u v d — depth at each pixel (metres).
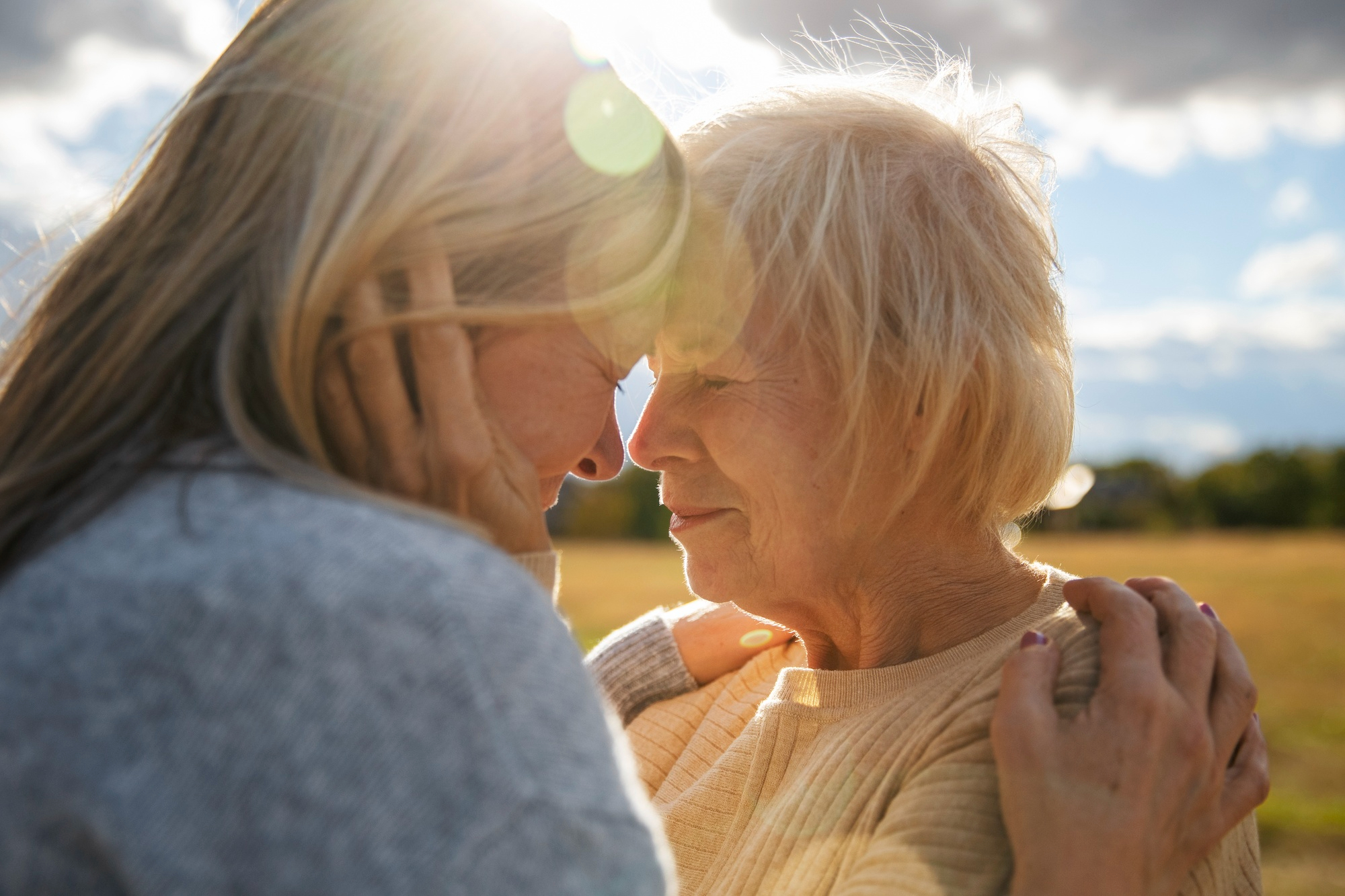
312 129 0.82
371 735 0.60
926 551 1.20
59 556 0.68
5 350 0.89
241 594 0.61
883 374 1.13
